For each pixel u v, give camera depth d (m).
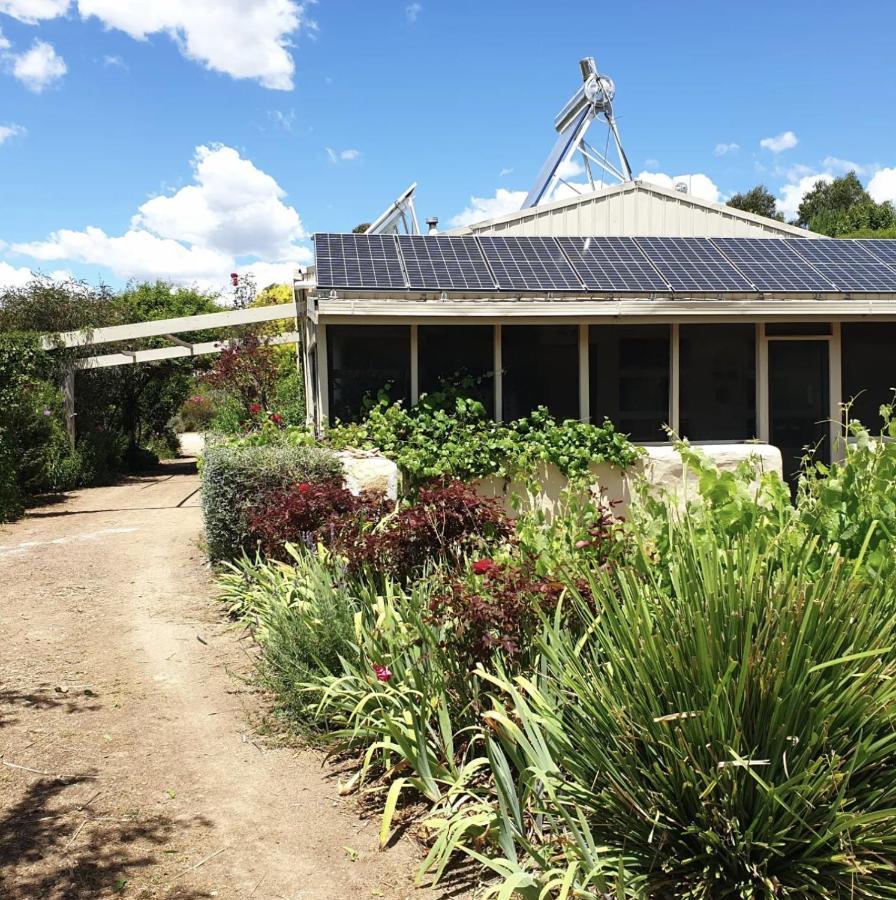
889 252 11.48
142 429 25.52
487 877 3.22
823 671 2.94
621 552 4.45
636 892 2.89
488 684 4.00
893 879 2.90
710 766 2.92
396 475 7.82
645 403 9.94
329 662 4.79
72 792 3.88
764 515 4.22
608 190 14.25
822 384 10.26
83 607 7.15
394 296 9.13
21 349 14.88
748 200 54.03
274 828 3.60
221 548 7.84
